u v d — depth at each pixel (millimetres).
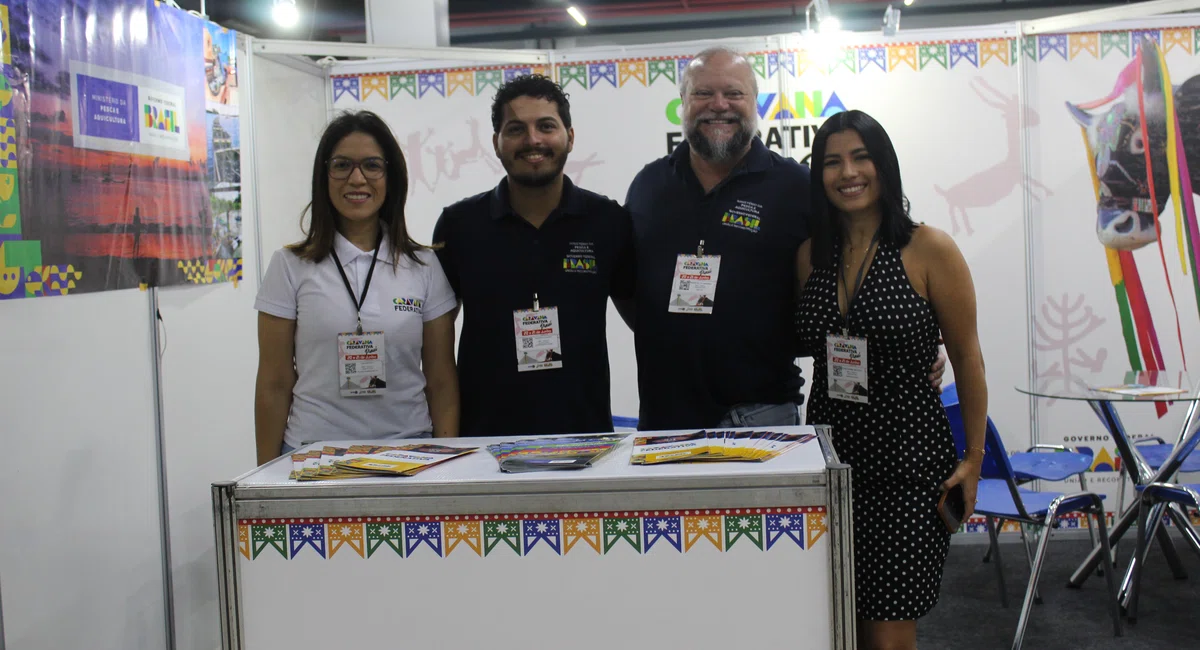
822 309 2291
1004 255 4441
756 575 1668
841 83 4453
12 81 2451
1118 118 4348
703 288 2527
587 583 1688
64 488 2662
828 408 2309
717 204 2580
